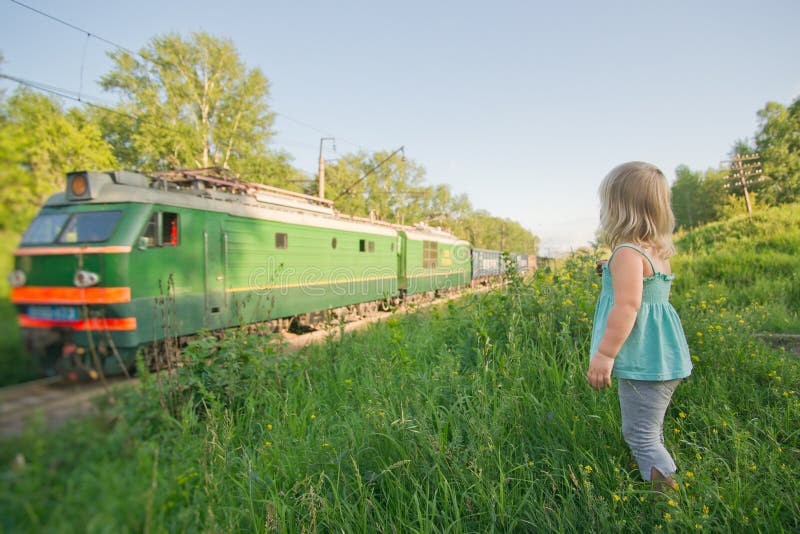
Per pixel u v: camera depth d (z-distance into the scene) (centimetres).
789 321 633
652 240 230
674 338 229
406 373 380
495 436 284
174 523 119
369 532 238
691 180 5919
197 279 699
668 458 230
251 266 840
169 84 2500
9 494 77
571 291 516
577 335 446
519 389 338
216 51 2559
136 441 109
